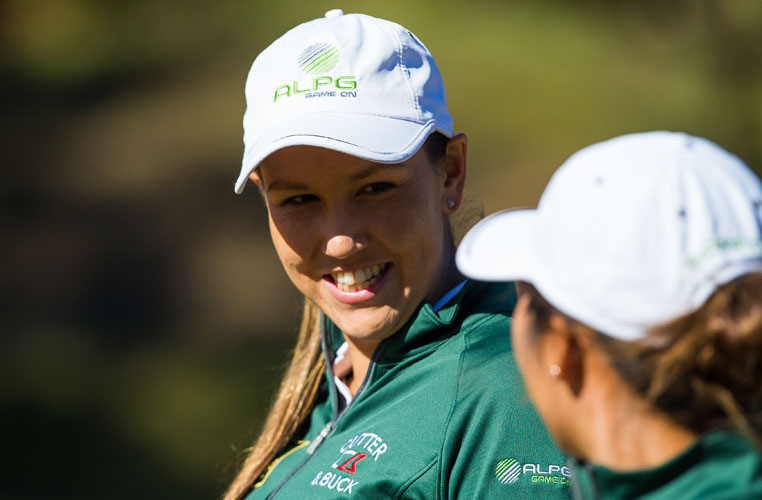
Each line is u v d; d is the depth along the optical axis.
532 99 53.50
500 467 6.78
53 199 52.81
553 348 5.00
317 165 7.22
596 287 4.70
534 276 4.98
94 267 48.31
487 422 6.90
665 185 4.65
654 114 53.22
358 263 7.48
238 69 59.88
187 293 46.22
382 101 7.28
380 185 7.31
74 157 55.34
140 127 56.97
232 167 53.84
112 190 53.25
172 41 63.31
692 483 4.58
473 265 5.32
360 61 7.35
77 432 35.94
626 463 4.82
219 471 32.38
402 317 7.66
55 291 46.88
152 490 32.12
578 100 54.00
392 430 7.23
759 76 55.56
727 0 57.38
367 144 7.05
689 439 4.69
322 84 7.30
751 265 4.52
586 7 60.19
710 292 4.50
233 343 42.31
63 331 43.75
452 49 57.69
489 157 51.34
